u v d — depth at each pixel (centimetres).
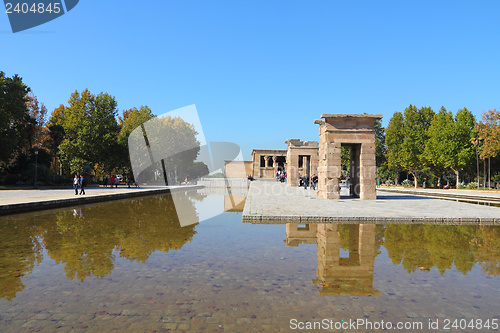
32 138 4034
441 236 784
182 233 828
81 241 732
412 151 4609
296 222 1012
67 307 362
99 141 4128
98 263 547
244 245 684
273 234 809
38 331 304
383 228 901
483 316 342
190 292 407
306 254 608
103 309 356
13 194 2228
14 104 3206
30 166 3575
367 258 579
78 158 4091
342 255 601
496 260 569
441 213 1139
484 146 3622
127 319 329
